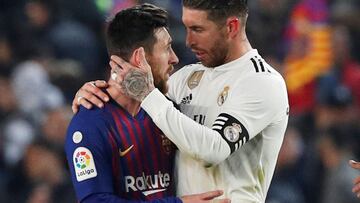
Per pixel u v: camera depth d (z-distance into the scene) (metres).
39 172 24.02
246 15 13.13
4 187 24.17
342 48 29.20
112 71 12.60
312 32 29.34
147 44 12.70
